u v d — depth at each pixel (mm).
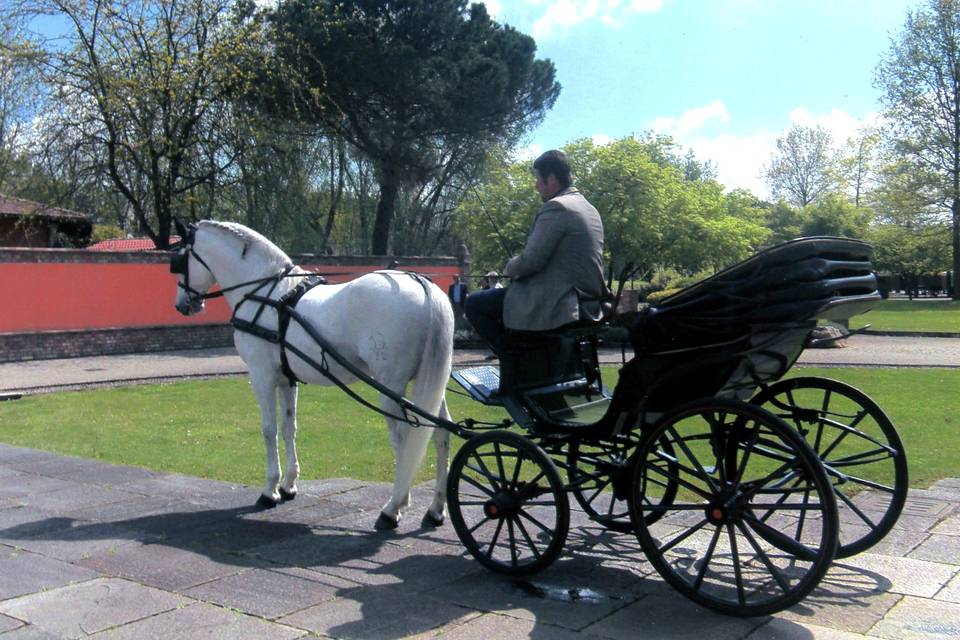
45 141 23375
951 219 45125
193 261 6895
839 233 53906
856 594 4492
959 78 42375
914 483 7066
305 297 6289
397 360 5605
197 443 9664
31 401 13367
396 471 5824
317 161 30516
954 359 19031
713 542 4301
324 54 26891
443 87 28828
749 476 7312
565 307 4867
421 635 4031
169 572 5012
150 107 23312
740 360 4398
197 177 25156
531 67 32094
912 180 44219
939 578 4707
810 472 3893
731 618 4203
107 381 16031
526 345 5168
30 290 20344
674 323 4344
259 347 6465
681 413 4258
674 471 4965
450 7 29031
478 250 31281
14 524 6090
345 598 4555
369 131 29922
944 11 41906
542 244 4871
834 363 18188
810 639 3902
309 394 13469
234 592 4664
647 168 25188
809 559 4234
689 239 26188
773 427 3969
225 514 6371
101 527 5996
